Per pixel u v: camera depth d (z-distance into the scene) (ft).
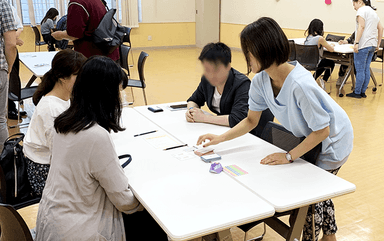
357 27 18.17
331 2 26.30
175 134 7.18
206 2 36.65
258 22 4.78
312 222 5.95
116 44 13.38
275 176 5.35
